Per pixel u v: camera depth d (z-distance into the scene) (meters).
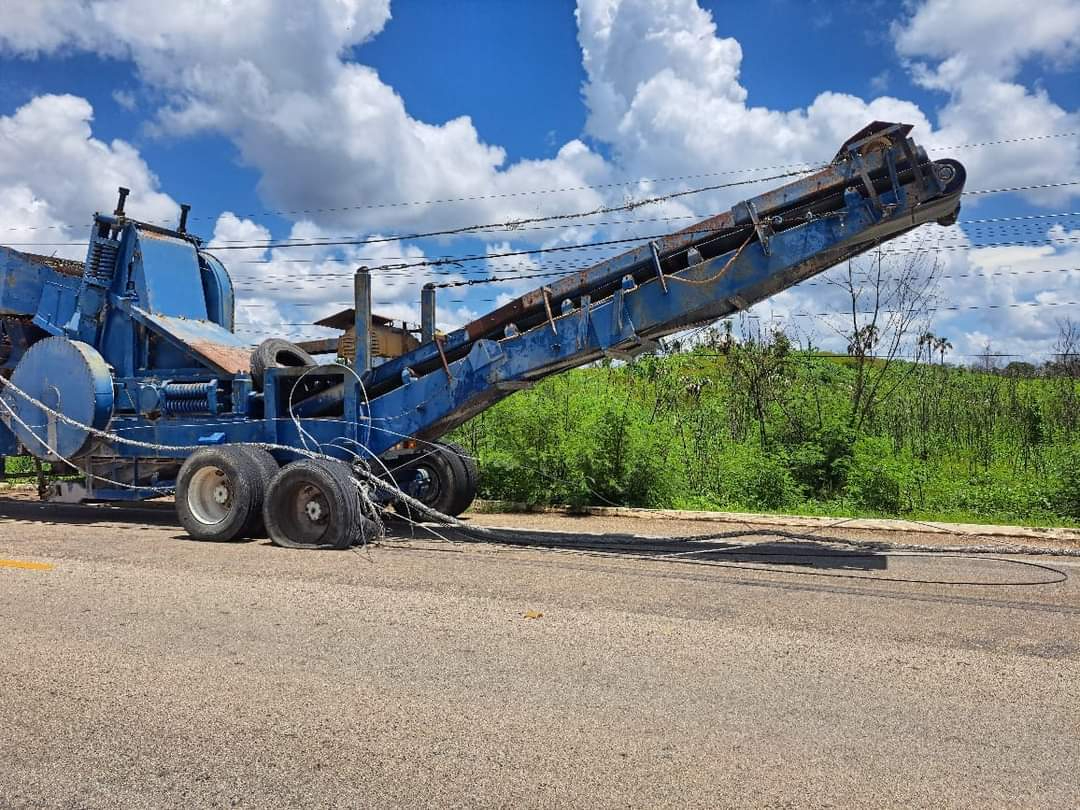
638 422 14.05
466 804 3.19
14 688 4.37
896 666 4.88
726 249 8.93
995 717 4.11
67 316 11.46
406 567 7.88
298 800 3.22
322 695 4.29
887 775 3.46
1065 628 5.81
